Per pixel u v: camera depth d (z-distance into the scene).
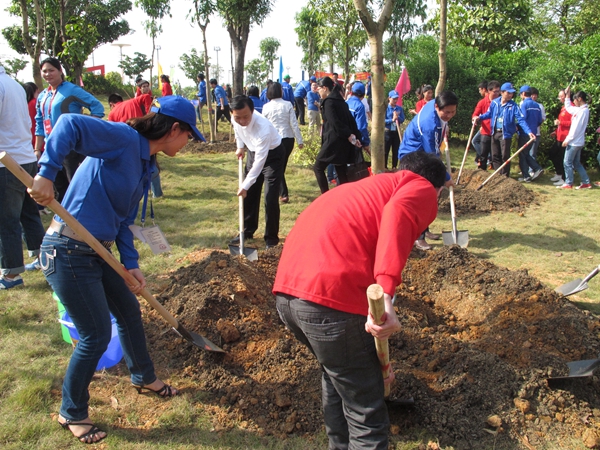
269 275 5.23
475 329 4.15
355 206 2.53
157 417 3.20
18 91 4.82
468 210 8.24
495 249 6.45
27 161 4.91
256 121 5.62
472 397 3.18
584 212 7.97
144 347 3.30
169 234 6.86
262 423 3.15
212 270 4.66
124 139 2.70
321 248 2.42
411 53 14.98
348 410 2.53
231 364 3.67
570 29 23.39
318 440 3.02
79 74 15.77
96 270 2.86
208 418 3.20
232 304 4.16
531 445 2.93
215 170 10.80
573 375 3.25
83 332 2.85
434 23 16.30
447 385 3.31
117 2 35.75
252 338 3.86
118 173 2.74
